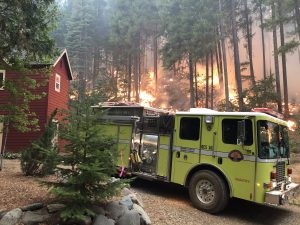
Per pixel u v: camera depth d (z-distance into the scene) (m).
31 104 19.92
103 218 5.38
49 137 9.23
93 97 6.33
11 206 5.87
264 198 7.47
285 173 8.80
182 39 32.12
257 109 9.37
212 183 8.12
